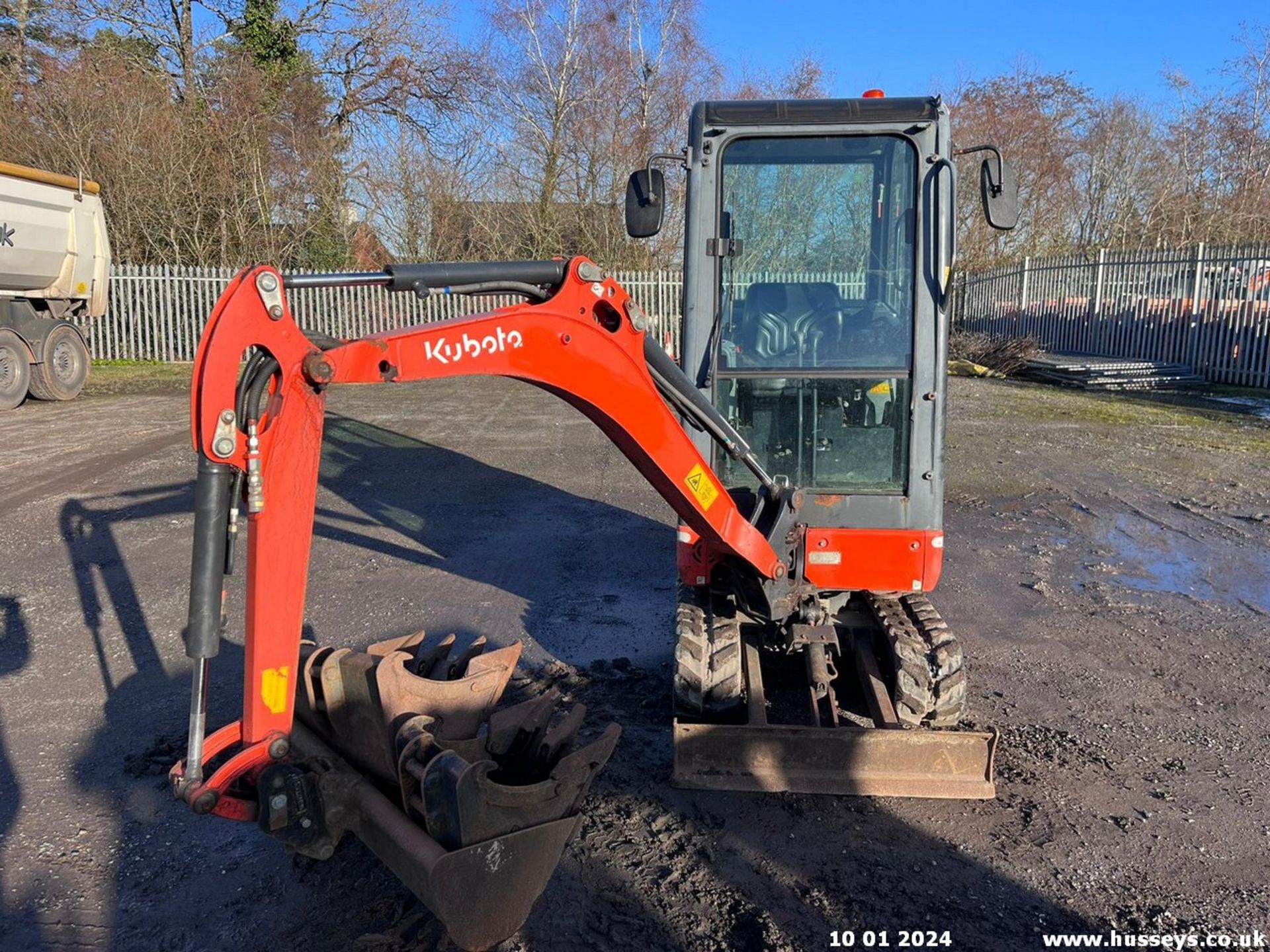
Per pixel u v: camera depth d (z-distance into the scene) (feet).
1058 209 110.63
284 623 8.59
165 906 10.97
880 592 15.07
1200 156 107.76
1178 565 24.25
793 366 14.65
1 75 71.51
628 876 11.59
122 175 71.31
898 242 14.44
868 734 13.26
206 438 7.86
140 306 63.87
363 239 85.61
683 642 14.25
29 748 14.48
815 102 14.37
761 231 14.62
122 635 18.92
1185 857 12.15
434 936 10.38
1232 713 16.22
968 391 55.16
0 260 41.22
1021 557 24.86
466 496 30.99
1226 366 56.85
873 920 10.87
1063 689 17.11
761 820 12.75
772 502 14.07
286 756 8.74
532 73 89.20
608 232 86.38
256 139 76.79
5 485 30.45
